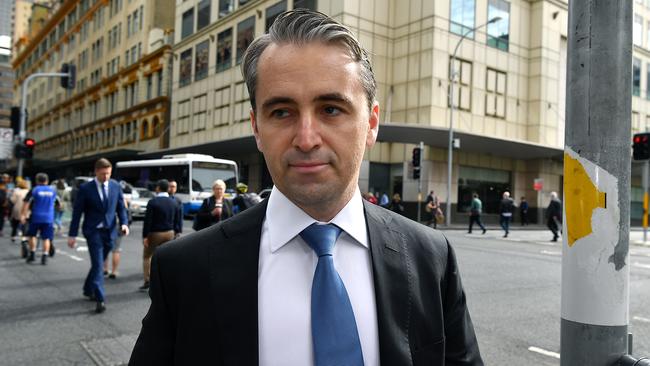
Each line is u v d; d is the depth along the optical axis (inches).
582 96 69.9
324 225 47.1
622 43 68.9
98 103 2020.2
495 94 1021.2
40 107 2849.4
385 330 44.9
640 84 1317.7
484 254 460.4
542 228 960.9
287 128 44.6
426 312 48.2
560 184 1141.7
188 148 1205.7
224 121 1205.1
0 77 4503.0
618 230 67.7
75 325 198.5
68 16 2490.2
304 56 43.8
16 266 342.0
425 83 922.1
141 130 1624.0
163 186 274.8
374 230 49.0
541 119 1064.8
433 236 53.7
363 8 951.0
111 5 1969.7
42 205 357.7
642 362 64.2
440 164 975.0
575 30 71.6
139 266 352.8
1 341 176.1
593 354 67.4
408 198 971.3
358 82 45.4
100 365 153.1
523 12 1078.4
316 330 42.4
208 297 44.5
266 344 43.4
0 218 576.4
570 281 70.2
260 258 46.7
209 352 43.6
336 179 44.8
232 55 1197.1
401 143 994.7
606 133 68.2
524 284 303.4
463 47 965.2
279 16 45.9
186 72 1396.4
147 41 1659.7
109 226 234.2
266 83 44.7
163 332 46.7
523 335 192.7
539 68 1069.1
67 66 732.7
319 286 43.9
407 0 965.8
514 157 1104.8
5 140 679.1
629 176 68.8
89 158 1723.7
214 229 48.9
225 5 1246.3
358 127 45.3
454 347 52.6
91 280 237.5
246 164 1222.3
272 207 48.1
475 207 765.3
